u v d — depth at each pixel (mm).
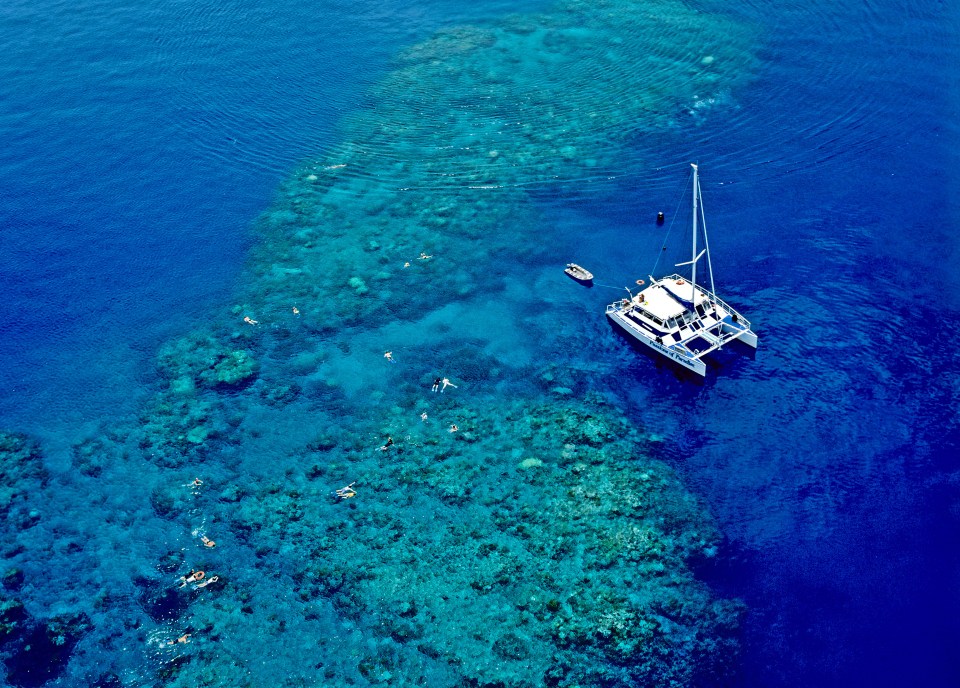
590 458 73125
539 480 71812
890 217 90375
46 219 100188
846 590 63969
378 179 102312
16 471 76000
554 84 112188
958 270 84625
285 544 68875
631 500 69812
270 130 109375
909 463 70812
